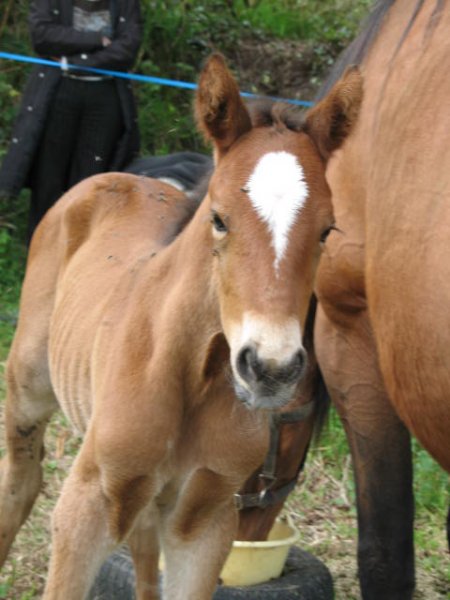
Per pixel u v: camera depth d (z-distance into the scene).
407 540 2.11
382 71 1.93
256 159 1.58
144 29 4.95
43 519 2.63
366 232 1.87
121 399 1.77
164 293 1.81
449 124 1.69
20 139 3.87
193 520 1.85
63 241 2.29
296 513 2.81
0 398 3.09
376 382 2.06
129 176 2.35
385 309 1.79
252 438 1.80
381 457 2.09
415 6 1.93
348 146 1.94
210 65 1.62
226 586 2.16
